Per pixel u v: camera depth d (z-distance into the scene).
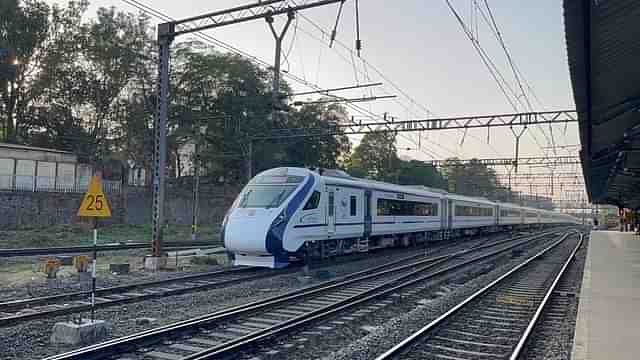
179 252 25.89
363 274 19.84
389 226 27.45
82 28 49.00
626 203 59.59
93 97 50.00
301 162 55.78
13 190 35.38
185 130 51.22
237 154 50.91
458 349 9.86
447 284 18.52
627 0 9.07
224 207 52.56
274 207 19.28
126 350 8.91
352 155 77.81
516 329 11.54
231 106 50.59
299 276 18.75
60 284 15.65
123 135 50.56
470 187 90.62
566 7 9.33
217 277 18.36
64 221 38.62
